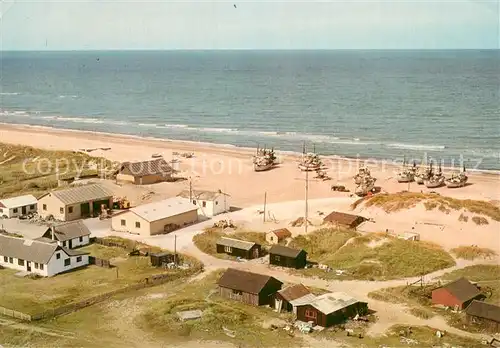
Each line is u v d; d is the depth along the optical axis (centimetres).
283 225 7688
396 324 4756
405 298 5338
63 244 6706
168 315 4791
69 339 4369
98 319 4788
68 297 5275
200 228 7594
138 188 9650
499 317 4650
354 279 5847
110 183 9869
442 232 7062
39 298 5253
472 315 4756
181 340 4388
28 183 9631
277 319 4844
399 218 7644
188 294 5384
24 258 6012
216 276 5869
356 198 9000
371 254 6353
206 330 4553
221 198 8350
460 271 5950
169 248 6781
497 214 7544
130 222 7431
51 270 5916
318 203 8762
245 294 5206
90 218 8088
